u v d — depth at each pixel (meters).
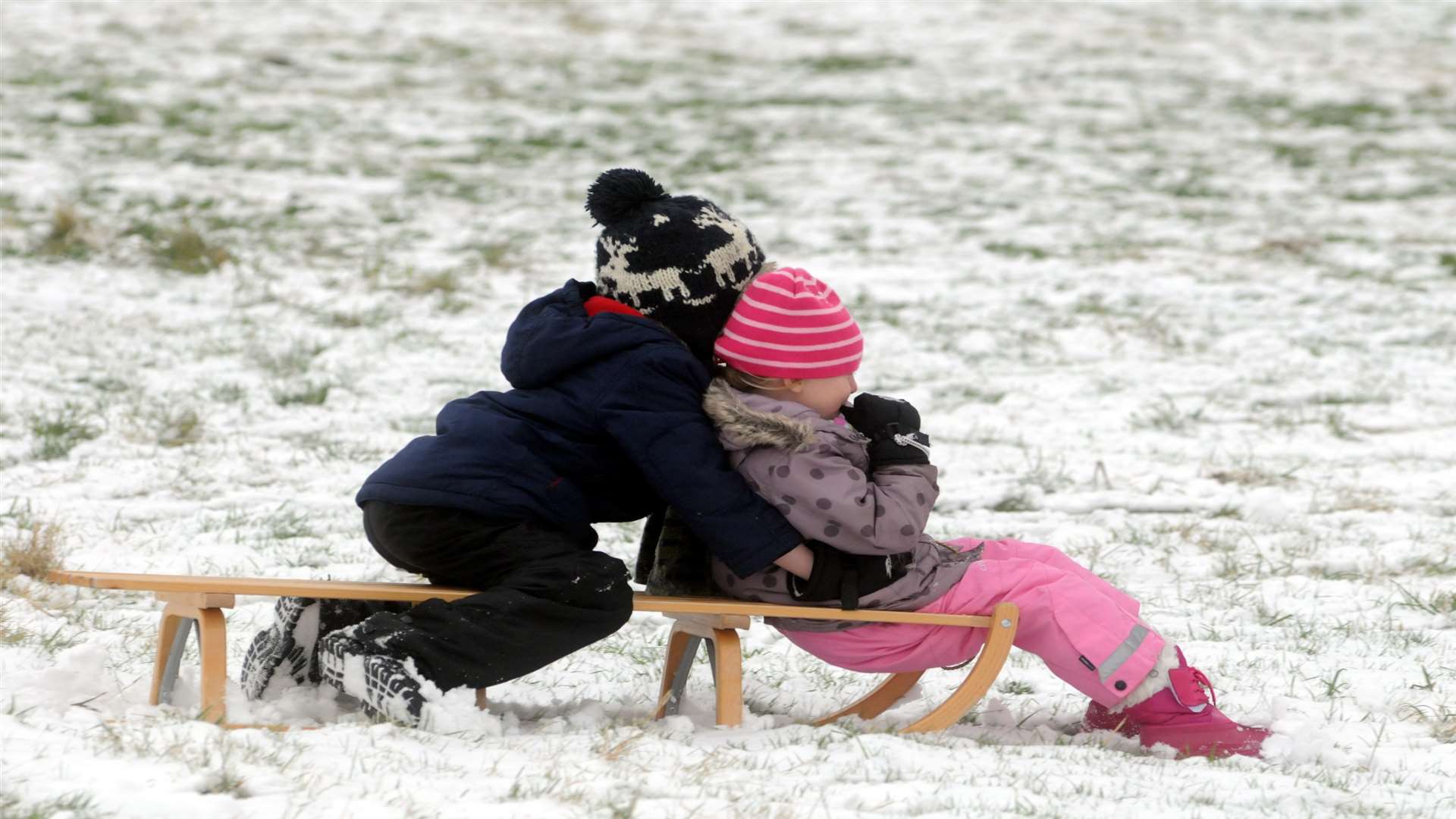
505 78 86.12
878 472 13.99
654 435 13.33
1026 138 75.31
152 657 15.51
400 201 59.06
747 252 14.22
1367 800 12.21
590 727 14.03
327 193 59.50
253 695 14.08
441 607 13.12
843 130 76.62
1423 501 26.44
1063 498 26.56
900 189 64.75
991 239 56.03
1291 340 40.94
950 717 14.13
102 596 18.47
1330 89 88.25
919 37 100.44
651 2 109.50
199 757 11.30
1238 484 27.62
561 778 11.56
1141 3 112.94
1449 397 34.66
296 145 67.69
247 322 40.09
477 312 43.25
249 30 91.94
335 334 39.38
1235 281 49.69
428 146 70.12
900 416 14.07
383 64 87.25
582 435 13.63
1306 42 101.31
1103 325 42.62
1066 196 64.06
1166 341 40.88
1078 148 73.44
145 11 93.88
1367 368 37.69
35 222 49.62
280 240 50.97
